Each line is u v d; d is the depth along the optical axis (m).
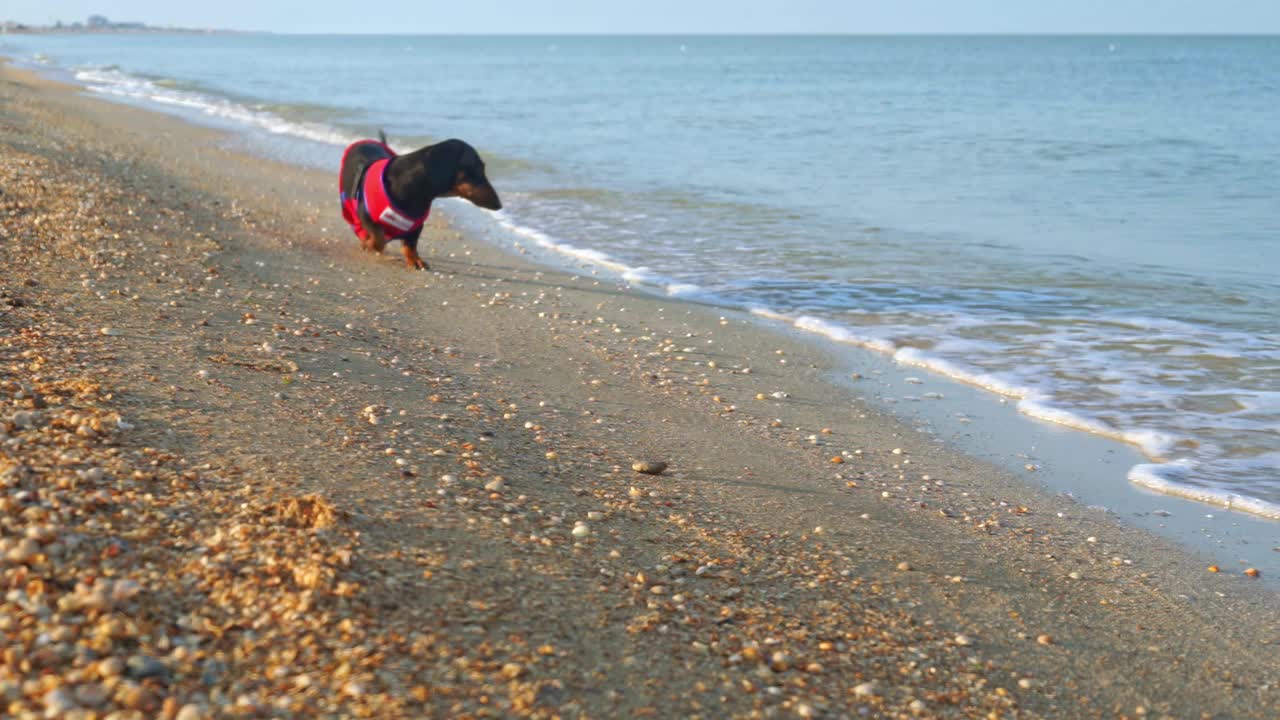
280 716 2.63
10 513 3.42
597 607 3.61
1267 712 3.65
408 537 3.84
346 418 5.23
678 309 9.42
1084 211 15.04
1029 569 4.70
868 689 3.40
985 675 3.67
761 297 9.94
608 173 18.84
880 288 10.31
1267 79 56.28
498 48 175.25
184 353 5.94
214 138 22.34
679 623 3.62
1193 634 4.20
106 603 2.94
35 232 8.77
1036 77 61.56
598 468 5.30
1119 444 6.41
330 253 10.57
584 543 4.18
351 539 3.66
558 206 15.27
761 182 17.86
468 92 45.16
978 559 4.75
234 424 4.80
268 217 12.27
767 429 6.42
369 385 6.04
